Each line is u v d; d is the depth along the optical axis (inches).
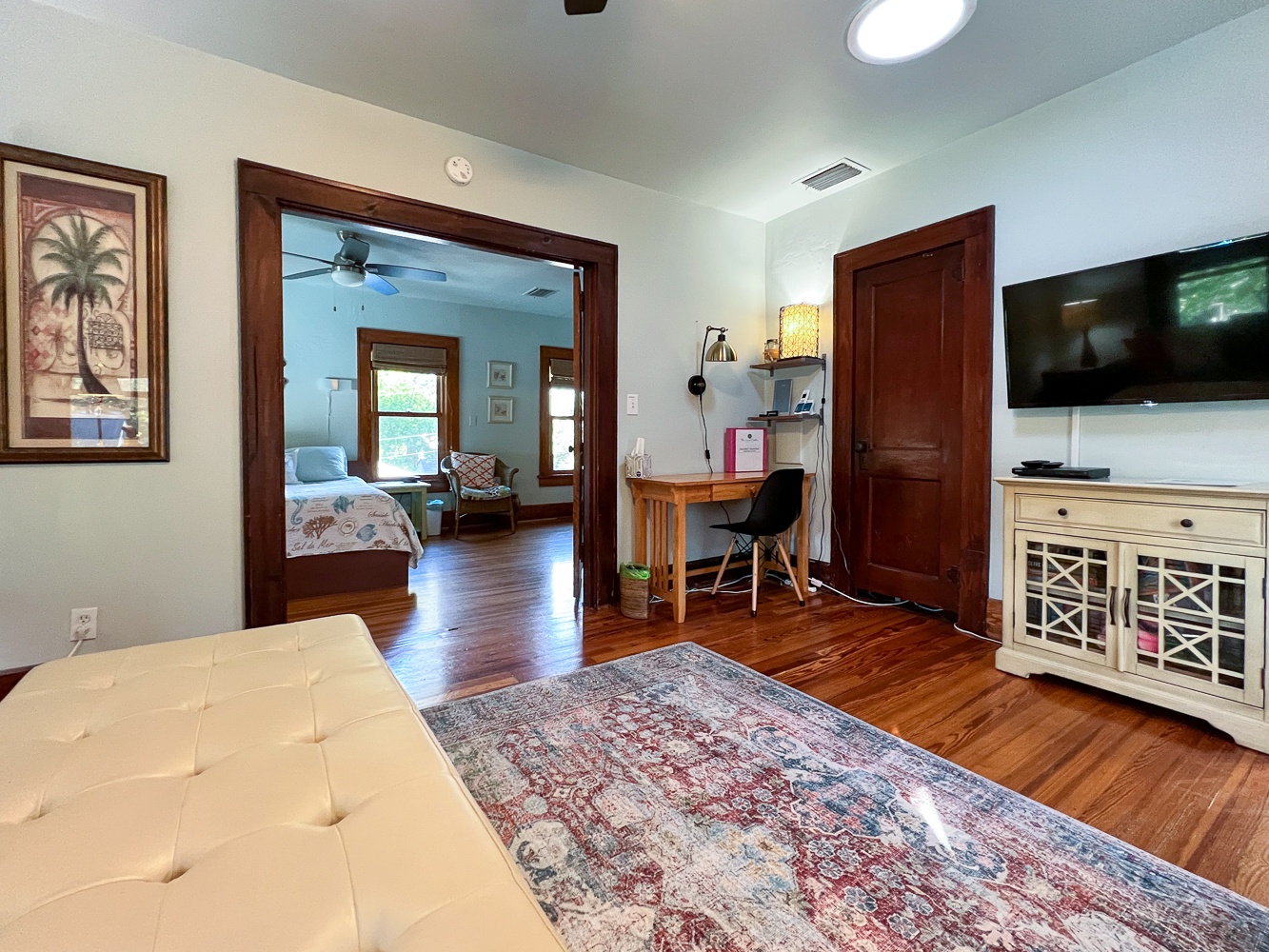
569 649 101.2
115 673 47.6
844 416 135.2
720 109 99.6
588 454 127.7
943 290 115.6
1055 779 61.7
